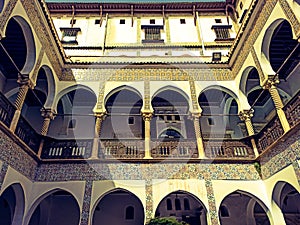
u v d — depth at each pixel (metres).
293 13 7.62
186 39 15.89
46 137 9.91
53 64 10.84
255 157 9.68
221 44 15.48
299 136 7.51
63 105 13.05
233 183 9.20
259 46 9.60
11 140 7.69
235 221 11.86
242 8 15.80
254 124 13.23
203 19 16.84
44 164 9.41
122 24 16.52
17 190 8.40
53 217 11.92
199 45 15.51
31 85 9.01
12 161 7.72
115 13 16.98
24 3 8.34
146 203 8.73
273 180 8.70
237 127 13.63
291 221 11.67
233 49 11.62
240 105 10.94
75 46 15.23
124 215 12.17
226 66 12.12
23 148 8.32
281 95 11.66
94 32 15.97
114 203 12.44
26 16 8.52
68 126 13.43
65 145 9.84
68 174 9.25
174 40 15.81
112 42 15.58
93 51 15.12
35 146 9.46
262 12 9.36
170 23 16.66
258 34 9.70
